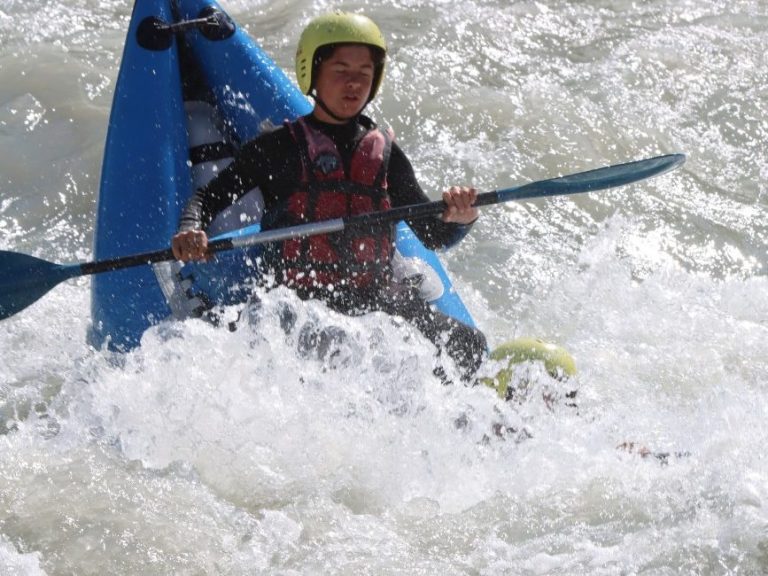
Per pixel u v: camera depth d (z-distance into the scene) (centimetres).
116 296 1673
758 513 1358
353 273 1572
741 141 2541
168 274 1661
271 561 1314
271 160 1576
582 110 2567
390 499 1434
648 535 1341
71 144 2348
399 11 2912
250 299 1599
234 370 1534
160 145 1730
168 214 1700
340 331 1547
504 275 2062
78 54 2619
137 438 1518
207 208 1595
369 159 1582
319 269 1564
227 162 1802
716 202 2339
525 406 1512
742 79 2741
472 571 1299
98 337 1717
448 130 2464
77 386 1667
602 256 2123
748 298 2028
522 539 1354
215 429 1509
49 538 1334
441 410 1505
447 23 2856
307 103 1867
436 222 1622
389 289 1592
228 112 1844
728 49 2869
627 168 1602
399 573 1291
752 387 1719
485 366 1546
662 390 1706
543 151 2425
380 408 1515
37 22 2739
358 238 1573
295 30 2825
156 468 1480
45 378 1736
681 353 1823
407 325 1553
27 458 1483
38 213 2202
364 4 2942
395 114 2483
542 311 1966
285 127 1582
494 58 2739
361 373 1534
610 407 1628
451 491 1445
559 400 1530
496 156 2398
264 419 1509
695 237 2227
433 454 1473
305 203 1569
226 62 1844
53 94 2464
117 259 1568
